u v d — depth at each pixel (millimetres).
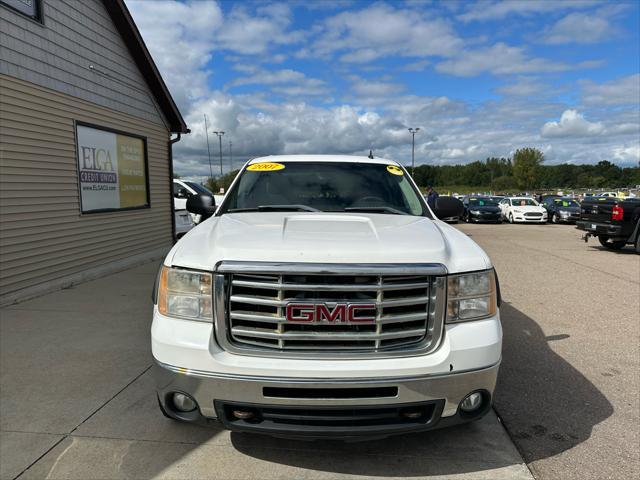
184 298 2416
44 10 7043
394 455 2730
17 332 4887
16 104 6480
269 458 2699
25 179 6656
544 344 4703
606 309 6105
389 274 2291
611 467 2619
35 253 6844
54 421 3086
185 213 12359
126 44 9477
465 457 2715
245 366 2273
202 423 2438
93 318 5414
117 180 9258
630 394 3559
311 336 2297
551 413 3254
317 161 4141
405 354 2342
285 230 2721
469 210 26094
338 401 2273
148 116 10477
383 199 3725
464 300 2453
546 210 26719
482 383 2420
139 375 3816
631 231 11711
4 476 2510
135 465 2621
